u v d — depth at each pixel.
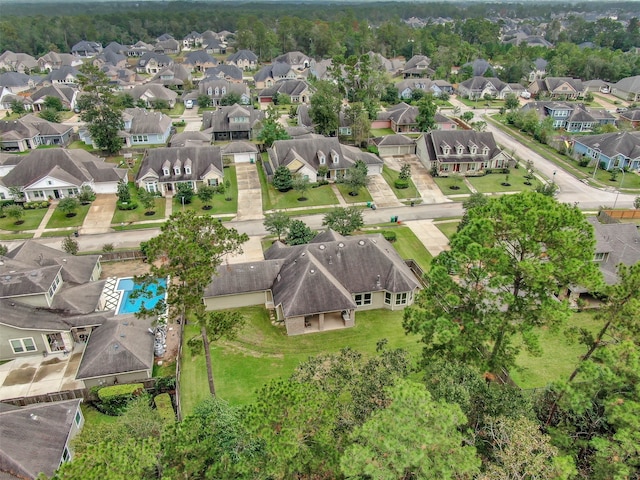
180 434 24.84
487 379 40.28
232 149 94.06
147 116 108.94
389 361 31.69
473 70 169.25
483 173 90.25
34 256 53.91
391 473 21.58
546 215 30.39
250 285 51.78
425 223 71.38
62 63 189.62
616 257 55.38
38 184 76.31
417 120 107.75
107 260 61.88
